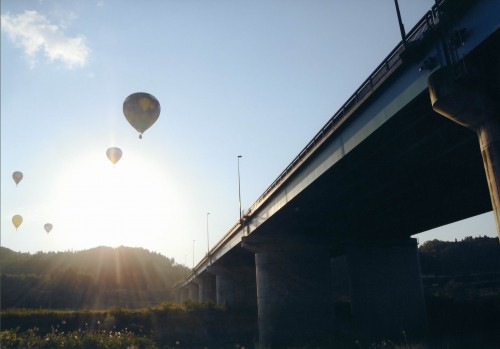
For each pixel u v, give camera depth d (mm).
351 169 30469
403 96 21812
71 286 185750
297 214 42781
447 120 22828
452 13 18062
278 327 45938
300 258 48906
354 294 49344
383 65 23625
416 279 50938
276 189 41031
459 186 33781
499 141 17344
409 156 27516
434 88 18531
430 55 19781
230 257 74438
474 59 17844
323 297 47750
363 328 47188
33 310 61094
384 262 50875
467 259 166625
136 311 61938
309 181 33812
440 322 54000
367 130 25312
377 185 33500
